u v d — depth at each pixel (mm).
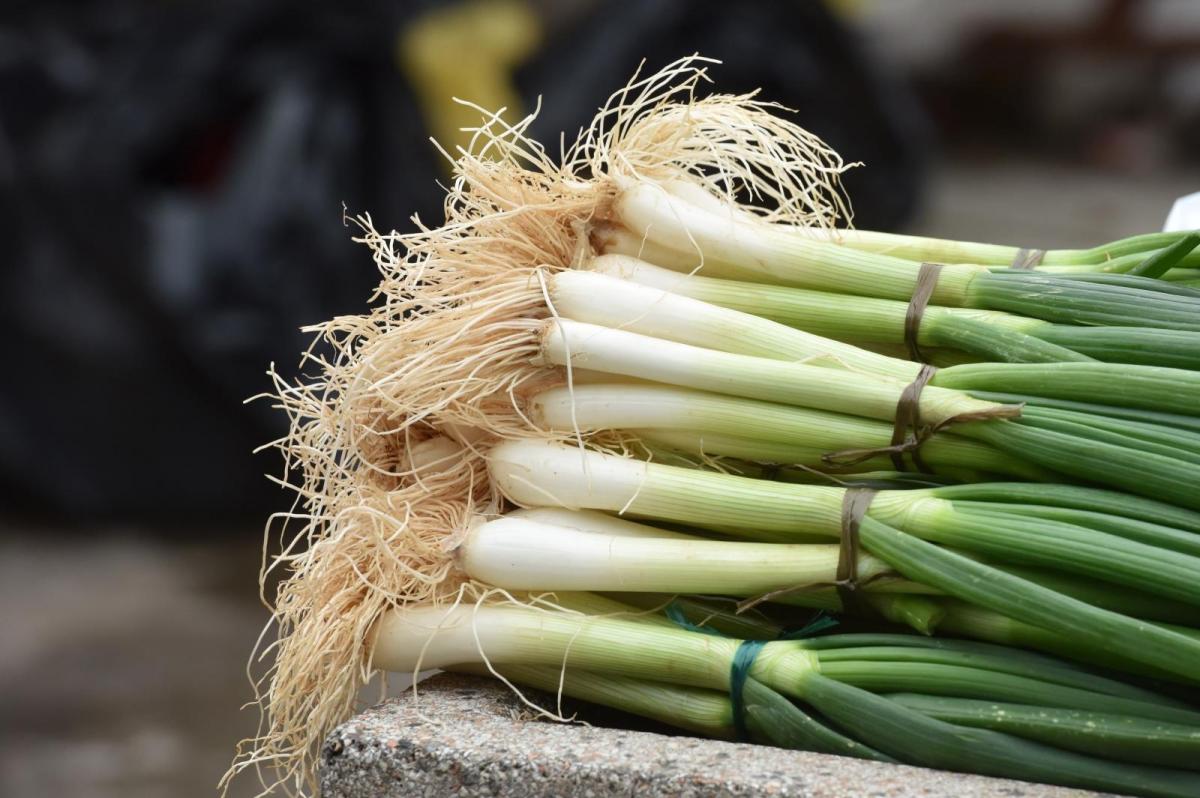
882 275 927
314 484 964
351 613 926
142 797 1811
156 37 2742
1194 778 837
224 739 1996
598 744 859
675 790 837
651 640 895
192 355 2750
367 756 867
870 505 883
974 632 873
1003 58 6941
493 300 926
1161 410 870
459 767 856
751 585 893
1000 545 864
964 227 5250
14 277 2793
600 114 969
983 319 914
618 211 949
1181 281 934
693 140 970
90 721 2047
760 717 878
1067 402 880
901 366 908
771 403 910
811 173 982
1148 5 6648
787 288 935
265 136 2744
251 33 2754
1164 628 840
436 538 927
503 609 914
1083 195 5914
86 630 2412
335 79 2771
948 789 826
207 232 2725
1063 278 914
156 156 2770
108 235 2729
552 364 925
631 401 920
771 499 896
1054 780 845
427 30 2750
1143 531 853
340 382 966
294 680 933
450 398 920
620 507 912
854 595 884
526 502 927
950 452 892
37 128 2750
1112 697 851
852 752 866
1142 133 6699
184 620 2455
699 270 950
